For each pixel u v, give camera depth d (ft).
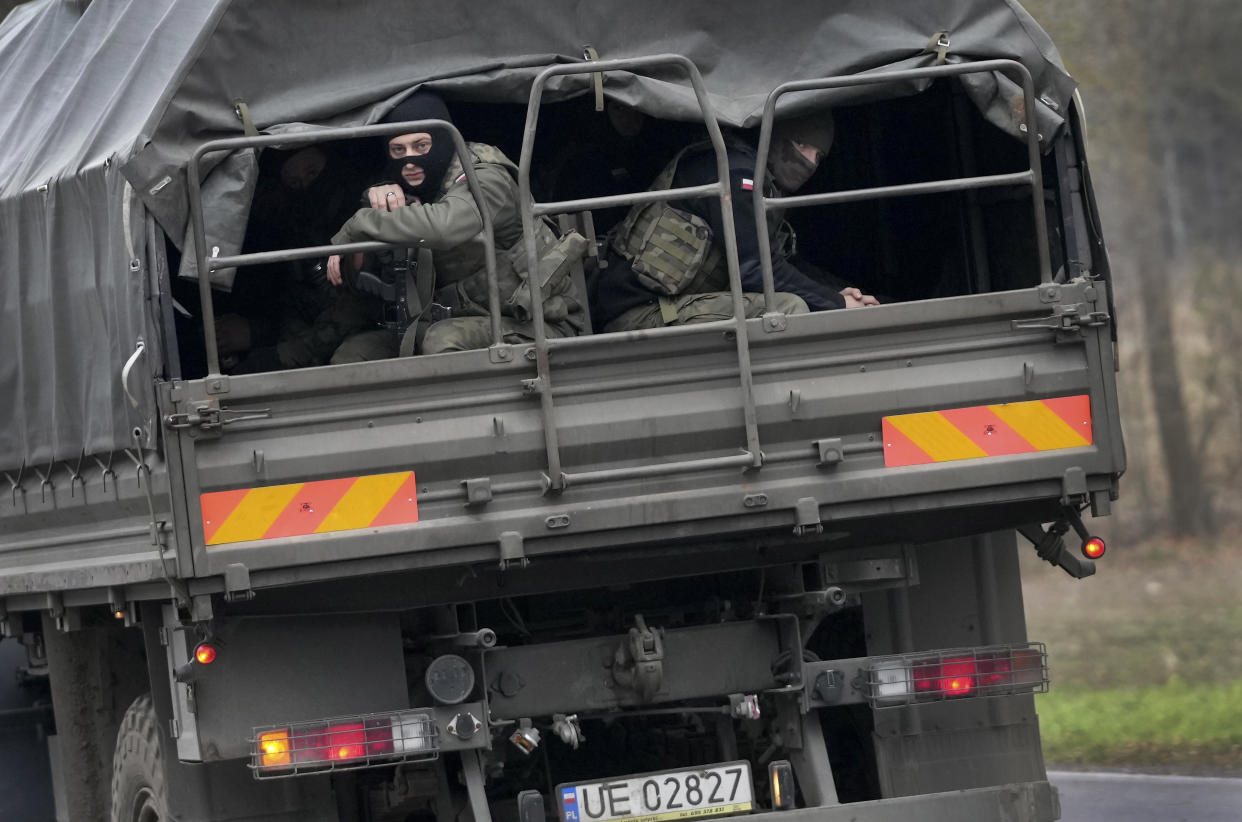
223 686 37.70
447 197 38.75
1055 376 38.91
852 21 42.01
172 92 37.19
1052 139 41.06
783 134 43.32
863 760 46.55
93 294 39.50
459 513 36.47
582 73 38.68
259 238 47.16
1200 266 169.37
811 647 47.32
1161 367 167.22
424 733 37.96
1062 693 91.50
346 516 36.01
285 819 40.55
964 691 41.22
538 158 49.73
